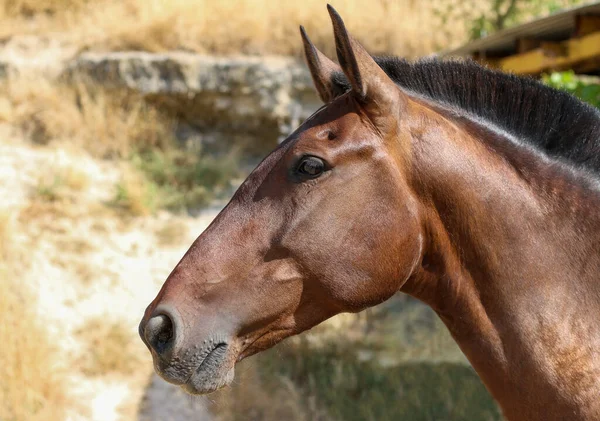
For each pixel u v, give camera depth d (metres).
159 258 9.72
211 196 10.55
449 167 3.19
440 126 3.24
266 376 8.84
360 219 3.12
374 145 3.13
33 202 9.91
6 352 7.91
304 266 3.12
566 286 3.17
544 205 3.23
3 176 10.16
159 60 10.95
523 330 3.15
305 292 3.17
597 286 3.18
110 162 10.83
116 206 10.21
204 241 3.18
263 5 11.81
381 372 9.16
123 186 10.26
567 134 3.36
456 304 3.28
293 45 11.37
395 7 12.36
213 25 11.50
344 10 11.95
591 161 3.35
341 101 3.25
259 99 10.90
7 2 12.60
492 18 12.63
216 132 11.30
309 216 3.10
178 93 10.91
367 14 12.01
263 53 11.33
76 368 8.46
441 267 3.28
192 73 10.89
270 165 3.19
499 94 3.43
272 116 10.93
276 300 3.13
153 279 9.49
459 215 3.21
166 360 3.08
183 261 3.19
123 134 10.96
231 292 3.12
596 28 6.95
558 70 8.07
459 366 9.28
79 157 10.71
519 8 12.57
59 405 7.98
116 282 9.33
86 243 9.61
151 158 10.87
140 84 10.98
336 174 3.11
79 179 10.29
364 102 3.16
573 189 3.27
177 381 3.09
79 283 9.20
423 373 9.21
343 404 8.84
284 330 3.22
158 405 8.35
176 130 11.27
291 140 3.21
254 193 3.18
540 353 3.13
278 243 3.12
